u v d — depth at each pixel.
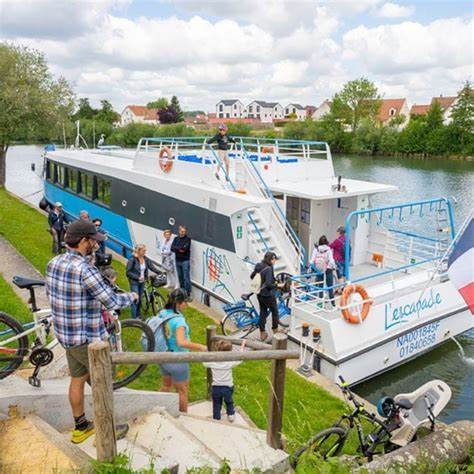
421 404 6.27
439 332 10.30
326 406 7.70
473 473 4.58
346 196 10.95
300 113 169.62
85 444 4.29
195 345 5.76
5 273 12.36
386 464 4.79
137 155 14.53
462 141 69.25
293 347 9.47
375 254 12.17
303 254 11.27
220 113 169.50
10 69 27.95
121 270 13.70
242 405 7.23
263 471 4.22
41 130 29.89
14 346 5.70
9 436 4.11
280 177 12.70
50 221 14.51
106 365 3.50
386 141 74.69
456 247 8.05
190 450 4.43
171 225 12.66
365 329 9.01
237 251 10.70
